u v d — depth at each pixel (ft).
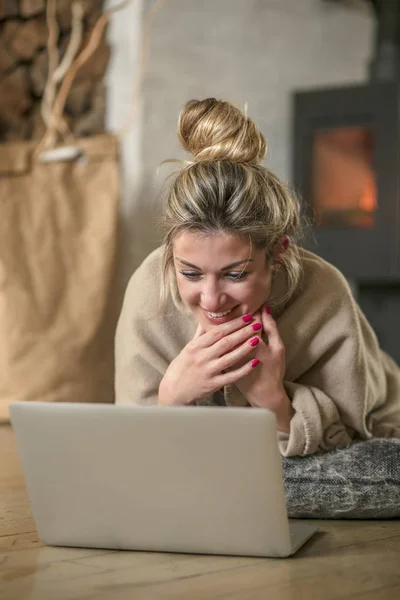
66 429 6.04
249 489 5.95
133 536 6.34
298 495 7.37
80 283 14.78
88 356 14.65
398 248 17.30
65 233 14.84
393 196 17.25
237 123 7.25
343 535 6.95
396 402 8.82
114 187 15.01
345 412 7.82
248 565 6.05
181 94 16.89
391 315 18.37
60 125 15.89
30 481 6.36
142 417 5.83
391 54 19.19
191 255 6.61
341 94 17.63
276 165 18.76
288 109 18.90
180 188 6.68
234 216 6.49
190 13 16.97
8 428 13.39
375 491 7.31
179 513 6.17
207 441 5.81
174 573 5.87
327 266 7.85
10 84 16.71
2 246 14.49
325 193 17.99
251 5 18.07
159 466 5.99
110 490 6.21
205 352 7.16
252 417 5.64
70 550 6.45
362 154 17.62
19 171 14.82
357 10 20.20
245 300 6.84
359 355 7.73
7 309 14.34
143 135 16.30
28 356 14.34
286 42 18.83
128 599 5.36
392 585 5.65
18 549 6.47
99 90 16.62
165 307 7.84
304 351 7.71
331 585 5.63
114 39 16.52
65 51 16.65
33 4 16.35
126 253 16.25
